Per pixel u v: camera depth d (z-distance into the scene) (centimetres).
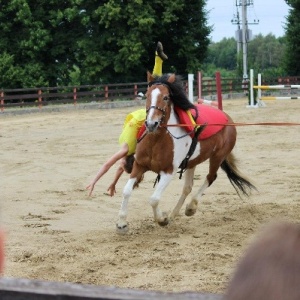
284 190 1400
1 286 162
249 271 131
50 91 4997
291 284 127
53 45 5056
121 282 764
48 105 4103
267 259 130
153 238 992
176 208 1099
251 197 1334
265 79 5319
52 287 163
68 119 3297
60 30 5075
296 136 2375
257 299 128
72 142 2339
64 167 1788
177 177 1574
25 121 3238
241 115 3262
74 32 5097
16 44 4953
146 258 866
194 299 153
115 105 4272
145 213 1207
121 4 4997
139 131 1012
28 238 1005
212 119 1087
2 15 4822
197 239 980
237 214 1159
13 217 1171
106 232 1047
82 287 163
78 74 5131
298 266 129
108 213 1213
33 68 4881
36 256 873
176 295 156
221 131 1109
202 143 1053
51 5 5050
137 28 4975
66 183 1541
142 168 1020
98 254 895
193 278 772
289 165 1748
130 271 811
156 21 5150
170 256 878
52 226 1100
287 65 6344
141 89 4647
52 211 1227
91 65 5059
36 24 4872
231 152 1174
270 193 1371
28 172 1711
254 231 1030
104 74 5172
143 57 5325
